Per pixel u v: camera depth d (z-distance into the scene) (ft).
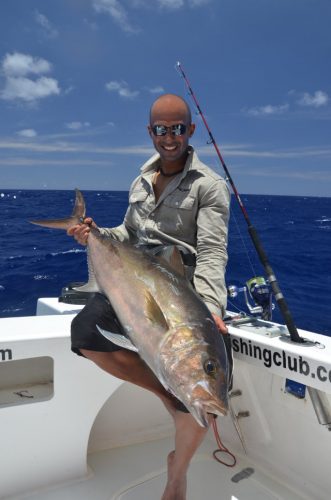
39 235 52.19
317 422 6.83
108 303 6.75
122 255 6.70
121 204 113.09
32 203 132.77
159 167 8.27
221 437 8.61
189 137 7.84
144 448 8.45
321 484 6.83
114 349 6.44
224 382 5.49
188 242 7.76
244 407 8.04
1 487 6.93
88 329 6.38
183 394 5.46
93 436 8.32
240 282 25.82
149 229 7.94
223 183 7.59
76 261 33.81
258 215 101.19
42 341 7.01
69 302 10.00
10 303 23.16
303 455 7.09
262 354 6.91
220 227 7.36
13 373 8.00
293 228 67.26
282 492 7.13
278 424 7.48
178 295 5.90
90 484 7.35
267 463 7.72
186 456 6.34
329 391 5.97
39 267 31.50
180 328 5.62
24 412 7.00
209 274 7.07
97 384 7.36
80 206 7.55
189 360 5.46
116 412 8.46
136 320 6.02
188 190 7.55
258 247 7.63
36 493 7.10
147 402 8.70
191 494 7.09
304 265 33.60
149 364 5.84
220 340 5.81
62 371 7.16
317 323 19.24
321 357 6.11
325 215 105.91
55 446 7.23
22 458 7.04
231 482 7.39
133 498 7.03
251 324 7.80
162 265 6.32
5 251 38.96
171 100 7.50
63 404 7.22
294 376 6.44
